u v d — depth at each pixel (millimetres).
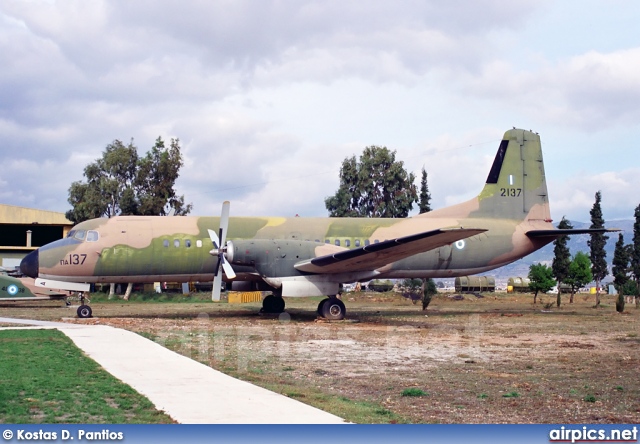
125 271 24844
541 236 28969
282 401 9945
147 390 10594
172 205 51094
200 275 25781
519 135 29688
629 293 49781
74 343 16109
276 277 24500
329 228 27188
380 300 47531
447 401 10641
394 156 64312
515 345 17719
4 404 9578
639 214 49812
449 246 27500
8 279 32562
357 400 10578
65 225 53875
